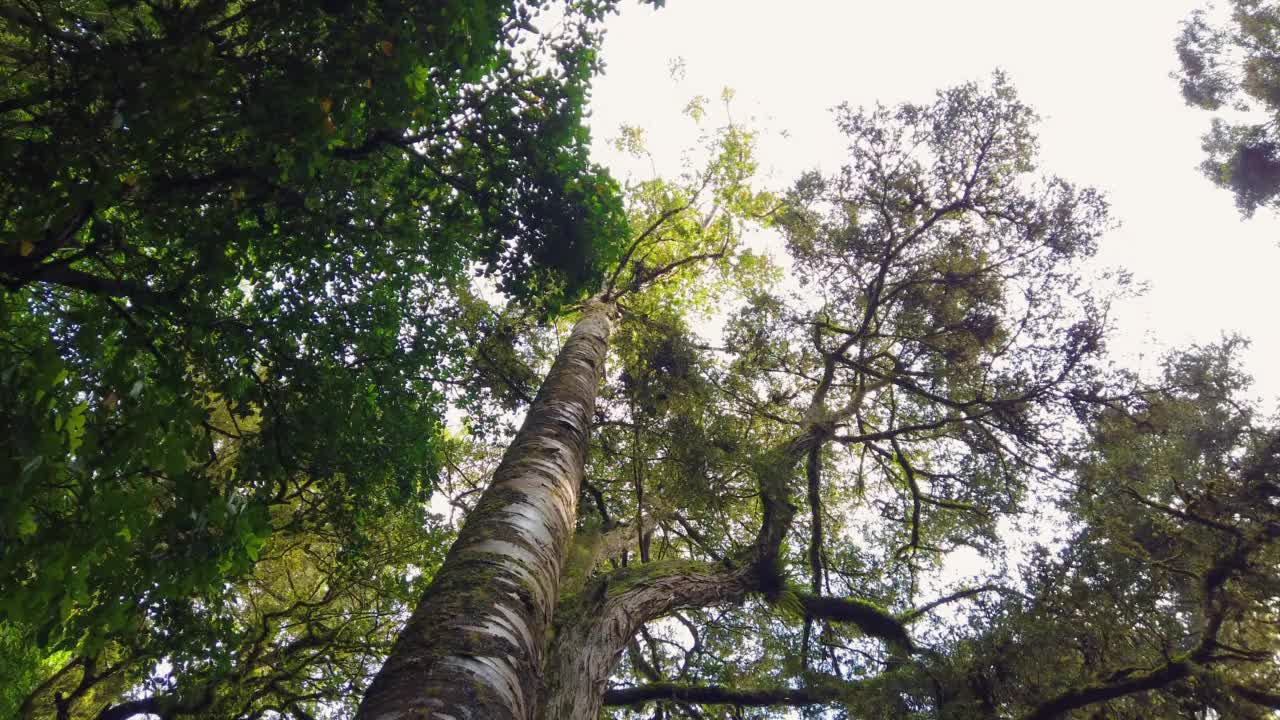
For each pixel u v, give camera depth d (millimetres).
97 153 3426
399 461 7004
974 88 11398
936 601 9695
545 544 3791
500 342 11227
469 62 4227
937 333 11492
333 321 6125
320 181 4750
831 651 10492
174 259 4844
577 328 9914
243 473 5438
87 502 2984
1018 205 11375
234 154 4195
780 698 8953
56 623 3006
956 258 11820
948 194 11641
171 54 3270
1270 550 7234
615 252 6168
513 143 5371
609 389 11312
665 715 10000
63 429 2926
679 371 11094
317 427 5703
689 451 10031
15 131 4188
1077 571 8367
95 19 3904
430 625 2695
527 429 5562
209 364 5254
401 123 4289
